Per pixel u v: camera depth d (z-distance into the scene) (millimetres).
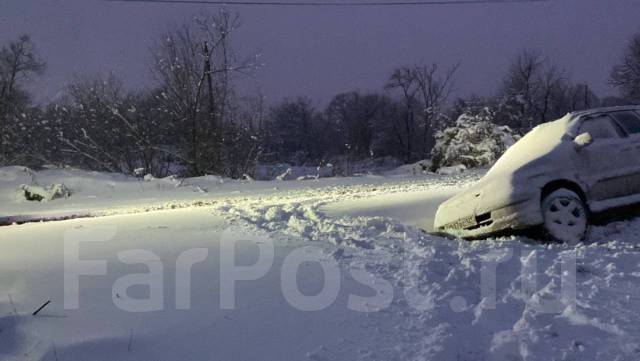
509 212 6586
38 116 29750
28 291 4574
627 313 3928
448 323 3785
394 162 61844
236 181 21906
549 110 60531
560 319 3861
